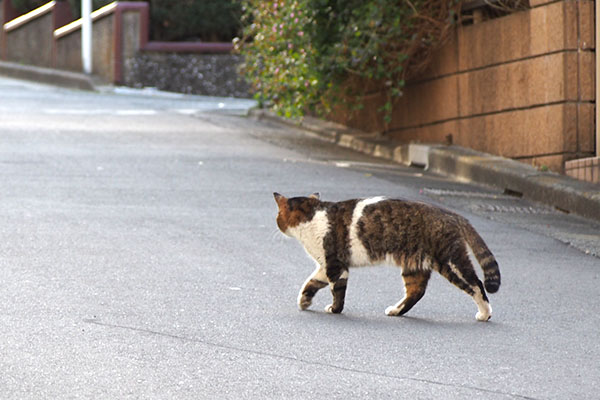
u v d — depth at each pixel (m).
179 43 38.38
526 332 8.05
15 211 12.68
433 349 7.43
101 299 8.57
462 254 8.32
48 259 10.09
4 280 9.11
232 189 15.05
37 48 41.59
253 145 21.14
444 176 17.88
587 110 15.73
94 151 18.80
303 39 20.34
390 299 9.16
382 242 8.42
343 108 23.72
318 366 6.86
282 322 8.12
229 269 10.04
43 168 16.41
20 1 44.09
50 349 6.98
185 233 11.75
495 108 17.70
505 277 10.20
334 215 8.53
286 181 16.03
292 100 21.94
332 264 8.49
